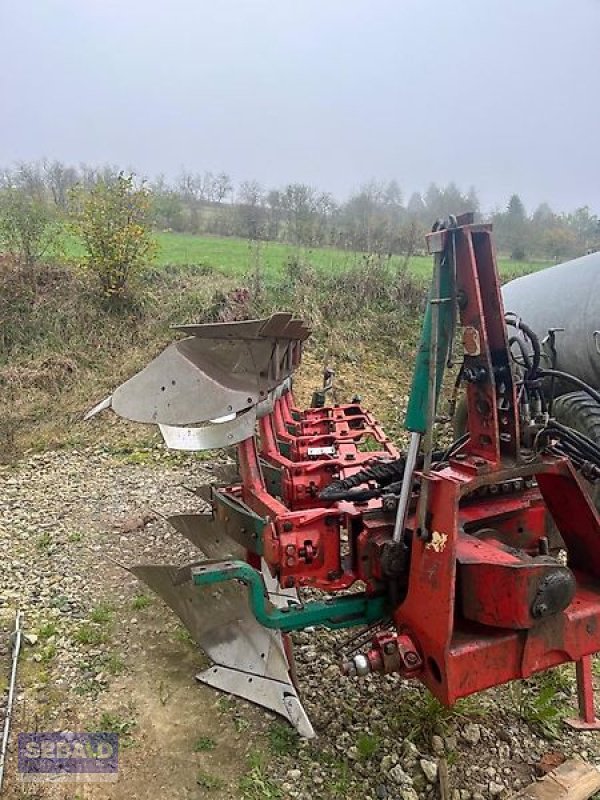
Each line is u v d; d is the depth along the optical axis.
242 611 3.63
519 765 3.06
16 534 5.68
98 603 4.50
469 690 2.54
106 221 11.20
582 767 3.00
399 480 3.38
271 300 11.85
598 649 2.74
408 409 2.83
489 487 3.17
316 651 3.88
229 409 3.33
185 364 3.43
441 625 2.53
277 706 3.35
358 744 3.13
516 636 2.59
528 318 5.93
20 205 11.63
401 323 11.82
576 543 3.08
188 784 2.97
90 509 6.25
